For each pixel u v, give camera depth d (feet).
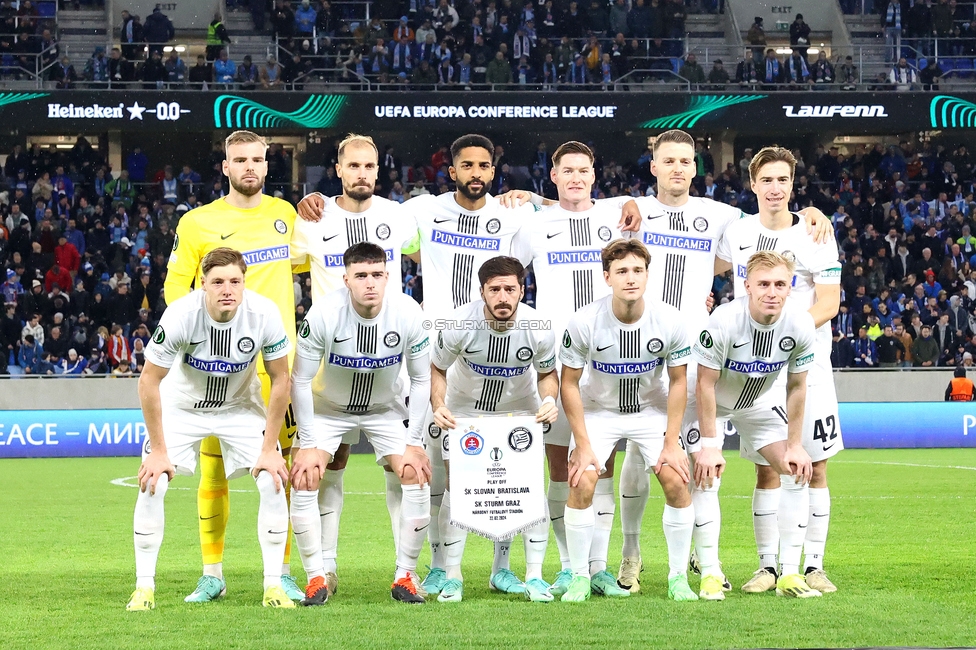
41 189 65.26
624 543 18.63
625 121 65.98
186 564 21.57
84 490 36.73
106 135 72.43
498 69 66.90
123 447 52.03
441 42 69.10
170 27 68.95
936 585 18.16
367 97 65.05
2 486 38.04
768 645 13.55
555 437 18.70
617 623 14.96
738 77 68.08
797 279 19.35
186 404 17.16
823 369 18.79
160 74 65.21
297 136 73.87
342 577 19.90
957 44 73.26
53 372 56.44
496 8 71.72
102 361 56.80
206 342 16.57
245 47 72.95
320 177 73.87
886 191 69.87
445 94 65.51
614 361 17.25
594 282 20.24
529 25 71.31
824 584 17.76
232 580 19.47
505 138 75.31
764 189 19.22
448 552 17.76
